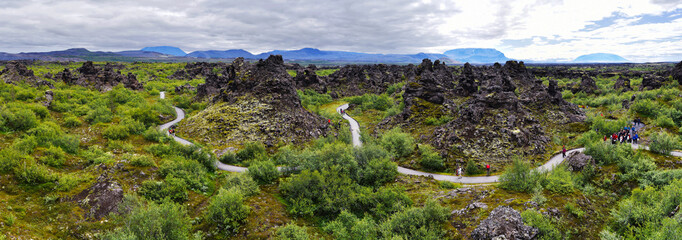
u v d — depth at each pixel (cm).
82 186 3934
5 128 5403
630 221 3372
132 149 5981
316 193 4566
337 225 3944
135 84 15300
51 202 3556
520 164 4319
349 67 18550
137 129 7212
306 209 4291
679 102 7969
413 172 5953
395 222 3612
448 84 14288
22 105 7025
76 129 6712
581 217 3466
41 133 5441
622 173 4619
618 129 6944
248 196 4569
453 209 3872
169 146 6091
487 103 7769
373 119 11044
